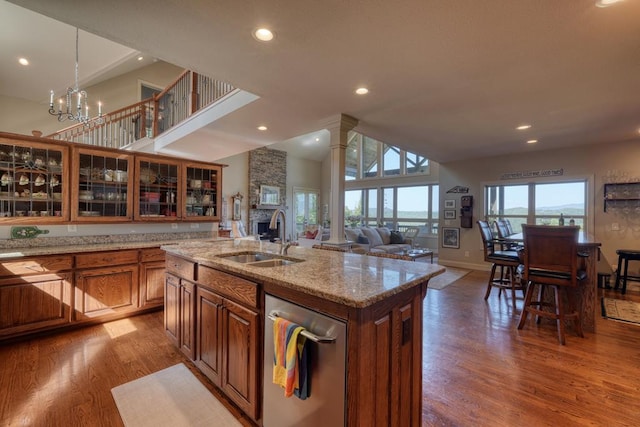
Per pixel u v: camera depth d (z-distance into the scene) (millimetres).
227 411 1829
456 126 4152
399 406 1452
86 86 7672
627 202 4906
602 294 4527
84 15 1870
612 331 3107
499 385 2125
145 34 2078
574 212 5422
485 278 5594
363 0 1697
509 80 2715
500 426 1717
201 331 2131
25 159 3010
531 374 2268
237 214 9711
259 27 1980
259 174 10320
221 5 1766
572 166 5355
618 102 3213
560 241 2785
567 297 3223
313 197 12203
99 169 3461
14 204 2986
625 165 4906
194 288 2209
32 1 1748
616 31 1952
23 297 2693
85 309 3018
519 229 5992
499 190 6270
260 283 1637
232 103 3643
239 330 1745
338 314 1239
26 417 1748
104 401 1904
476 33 2004
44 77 6395
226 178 9547
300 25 1951
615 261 4969
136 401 1907
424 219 9039
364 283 1402
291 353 1312
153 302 3477
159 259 3529
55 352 2543
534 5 1710
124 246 3275
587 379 2199
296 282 1401
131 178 3650
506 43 2119
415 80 2740
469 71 2553
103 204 3475
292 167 11422
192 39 2131
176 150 6059
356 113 3654
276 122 4062
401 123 4035
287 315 1464
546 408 1875
